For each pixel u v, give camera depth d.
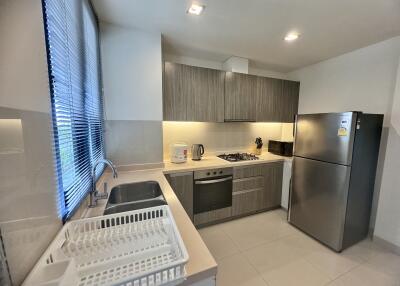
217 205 2.38
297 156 2.25
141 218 1.02
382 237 1.99
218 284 1.51
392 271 1.65
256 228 2.33
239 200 2.52
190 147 2.72
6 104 0.48
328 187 1.93
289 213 2.42
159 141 2.12
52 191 0.73
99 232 0.86
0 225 0.45
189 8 1.52
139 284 0.57
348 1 1.39
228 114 2.55
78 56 1.16
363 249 1.94
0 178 0.45
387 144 1.93
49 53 0.74
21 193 0.54
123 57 1.88
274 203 2.79
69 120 0.96
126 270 0.67
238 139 3.07
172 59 2.51
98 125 1.74
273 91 2.86
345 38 2.01
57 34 0.83
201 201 2.27
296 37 2.00
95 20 1.65
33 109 0.61
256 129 3.20
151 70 1.98
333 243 1.91
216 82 2.43
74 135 1.03
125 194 1.63
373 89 2.17
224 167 2.35
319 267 1.70
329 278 1.57
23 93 0.56
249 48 2.30
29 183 0.58
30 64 0.60
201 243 0.79
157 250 0.75
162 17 1.66
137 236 0.85
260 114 2.78
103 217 0.91
